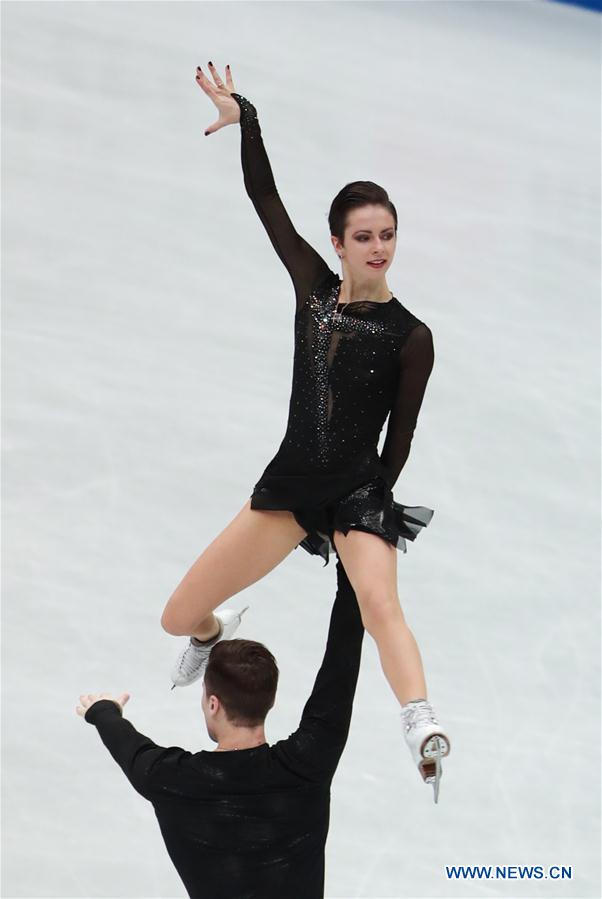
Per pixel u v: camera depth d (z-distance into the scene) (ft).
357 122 111.14
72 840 53.47
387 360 42.63
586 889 54.80
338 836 55.83
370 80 119.14
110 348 80.48
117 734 41.91
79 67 108.06
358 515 41.93
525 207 106.22
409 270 95.30
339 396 42.75
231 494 71.67
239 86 110.83
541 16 145.07
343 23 130.41
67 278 85.61
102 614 63.36
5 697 58.54
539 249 100.99
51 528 67.51
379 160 106.42
